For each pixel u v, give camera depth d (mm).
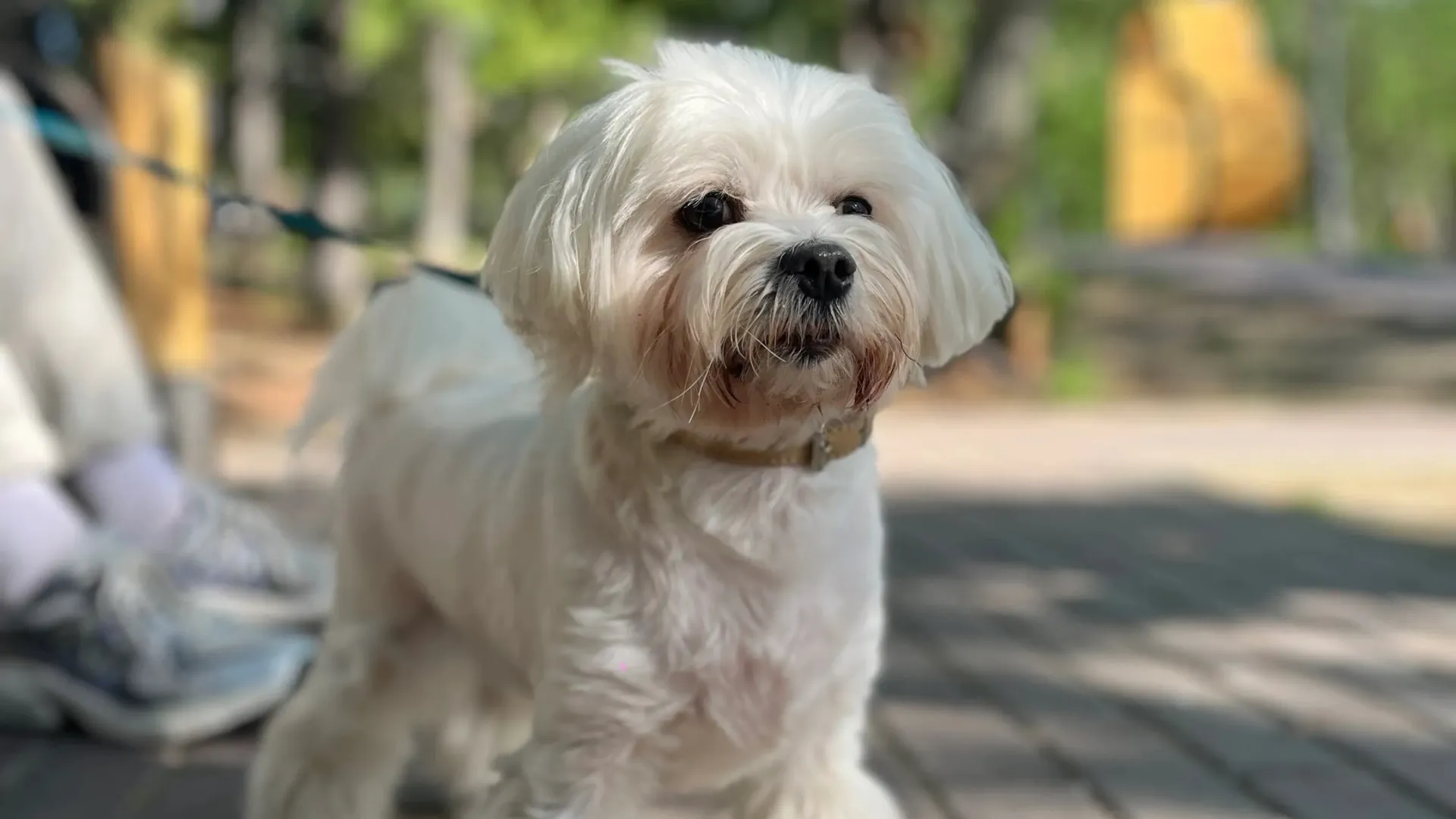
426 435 630
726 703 533
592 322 534
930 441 2289
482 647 611
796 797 562
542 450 568
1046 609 1103
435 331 663
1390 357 3424
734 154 529
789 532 531
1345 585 1192
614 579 526
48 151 1187
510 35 2779
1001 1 3082
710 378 523
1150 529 1481
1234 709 843
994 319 594
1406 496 1725
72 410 860
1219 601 1132
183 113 1292
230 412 2475
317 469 1706
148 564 781
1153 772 741
